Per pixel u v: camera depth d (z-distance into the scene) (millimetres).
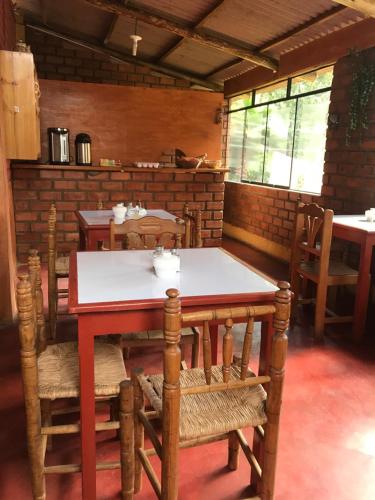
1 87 3203
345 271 3156
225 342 1268
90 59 6629
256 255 5777
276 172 5820
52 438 1933
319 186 4977
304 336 3166
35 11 5832
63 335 3064
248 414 1389
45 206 4926
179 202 5395
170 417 1221
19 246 4934
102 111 5277
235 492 1711
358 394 2408
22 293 1376
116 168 5027
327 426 2117
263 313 1273
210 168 5391
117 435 2012
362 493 1722
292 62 4816
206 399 1452
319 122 4898
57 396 1503
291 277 3402
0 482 1729
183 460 1879
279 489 1726
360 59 3746
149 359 2715
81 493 1682
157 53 6363
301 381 2525
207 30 4793
